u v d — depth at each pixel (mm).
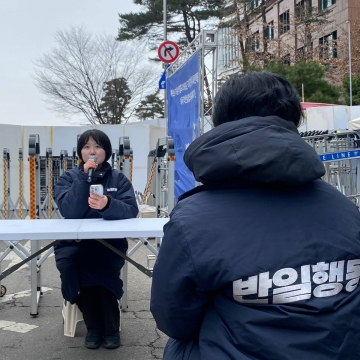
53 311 4395
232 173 1238
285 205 1267
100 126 12633
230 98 1378
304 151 1237
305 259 1193
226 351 1162
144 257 6648
